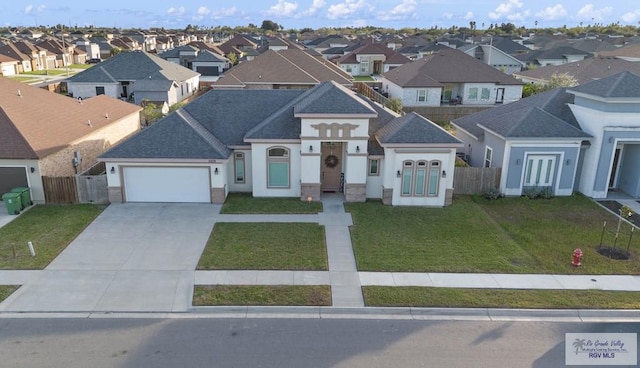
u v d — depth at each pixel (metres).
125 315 12.96
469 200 23.02
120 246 17.19
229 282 14.74
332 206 21.77
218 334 12.16
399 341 11.99
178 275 15.14
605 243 18.20
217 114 24.72
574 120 24.70
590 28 167.62
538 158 23.19
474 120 29.08
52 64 90.56
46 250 16.73
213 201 21.97
